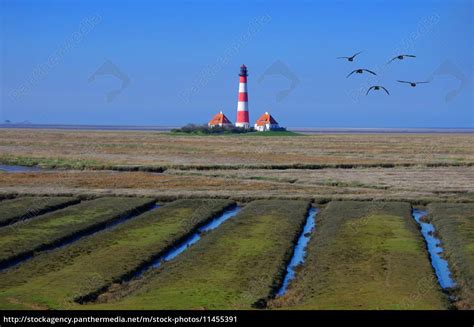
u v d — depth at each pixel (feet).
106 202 194.08
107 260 124.26
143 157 355.15
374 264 121.08
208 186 234.79
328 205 193.06
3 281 110.63
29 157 351.25
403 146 486.38
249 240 142.00
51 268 118.73
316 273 116.57
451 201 202.08
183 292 104.47
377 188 233.14
